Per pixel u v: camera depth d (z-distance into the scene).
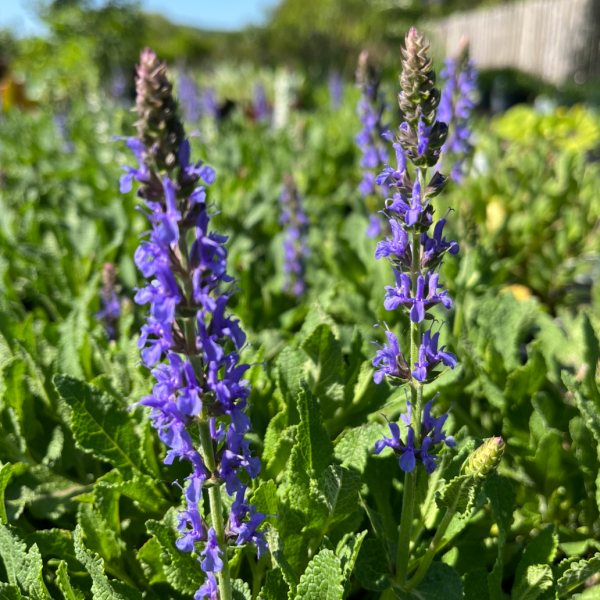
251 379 2.46
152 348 1.26
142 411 2.39
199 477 1.37
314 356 2.40
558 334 3.32
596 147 9.51
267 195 5.62
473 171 6.05
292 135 9.43
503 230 4.75
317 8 36.28
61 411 2.61
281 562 1.70
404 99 1.57
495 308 3.08
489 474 1.58
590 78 22.02
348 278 4.02
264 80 21.95
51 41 20.34
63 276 3.84
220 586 1.51
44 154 7.53
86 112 11.27
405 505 1.76
